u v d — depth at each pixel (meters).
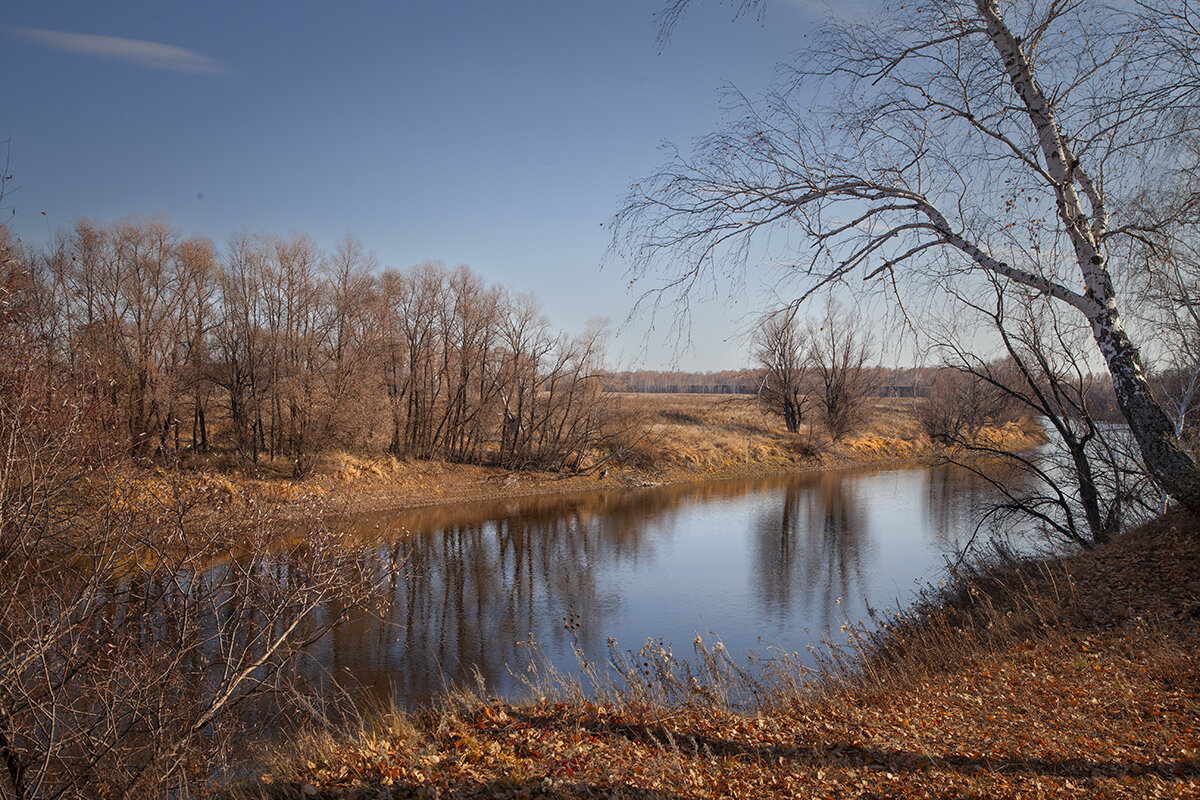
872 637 11.20
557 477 38.72
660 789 5.25
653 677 9.44
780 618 17.02
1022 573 11.51
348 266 35.91
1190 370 13.82
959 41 7.77
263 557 8.40
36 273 11.23
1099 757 5.13
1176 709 5.78
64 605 6.45
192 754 6.85
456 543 25.25
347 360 35.25
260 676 11.12
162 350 28.47
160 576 7.16
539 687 8.82
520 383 40.16
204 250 30.66
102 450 7.15
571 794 5.29
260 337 33.34
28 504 6.26
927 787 4.94
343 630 15.60
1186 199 8.42
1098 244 8.10
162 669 6.83
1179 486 7.98
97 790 6.24
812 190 7.75
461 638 15.64
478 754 6.26
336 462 32.94
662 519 30.00
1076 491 15.83
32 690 5.98
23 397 6.43
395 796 5.58
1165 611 7.89
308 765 6.42
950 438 16.58
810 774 5.35
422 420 39.09
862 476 42.22
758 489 38.03
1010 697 6.66
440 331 39.34
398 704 12.05
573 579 20.81
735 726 6.66
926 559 21.47
